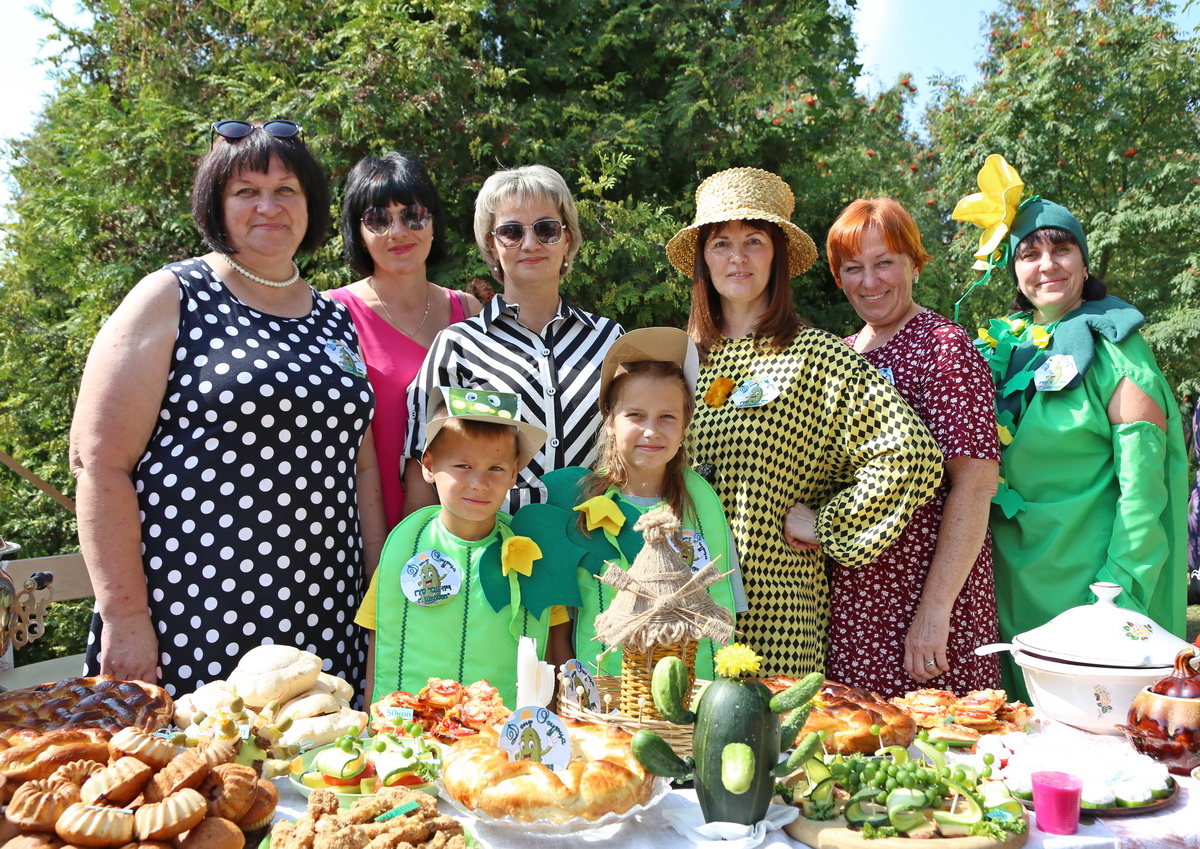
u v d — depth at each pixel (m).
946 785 1.73
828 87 11.80
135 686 2.06
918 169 16.42
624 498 2.77
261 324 2.80
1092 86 13.84
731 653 1.74
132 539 2.59
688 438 3.07
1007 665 3.60
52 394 13.08
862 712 2.11
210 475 2.62
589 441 3.19
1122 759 1.91
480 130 9.03
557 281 3.39
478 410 2.58
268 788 1.63
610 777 1.69
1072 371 3.49
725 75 9.85
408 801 1.58
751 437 3.01
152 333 2.64
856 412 3.01
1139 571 3.33
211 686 2.09
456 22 9.03
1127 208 13.44
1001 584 3.64
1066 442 3.48
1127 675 2.22
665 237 8.86
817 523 3.03
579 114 9.60
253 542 2.65
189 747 1.75
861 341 3.72
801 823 1.72
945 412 3.22
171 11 9.98
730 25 10.47
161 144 9.16
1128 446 3.39
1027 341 3.75
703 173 10.11
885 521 2.95
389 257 3.70
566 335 3.34
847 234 3.53
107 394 2.57
